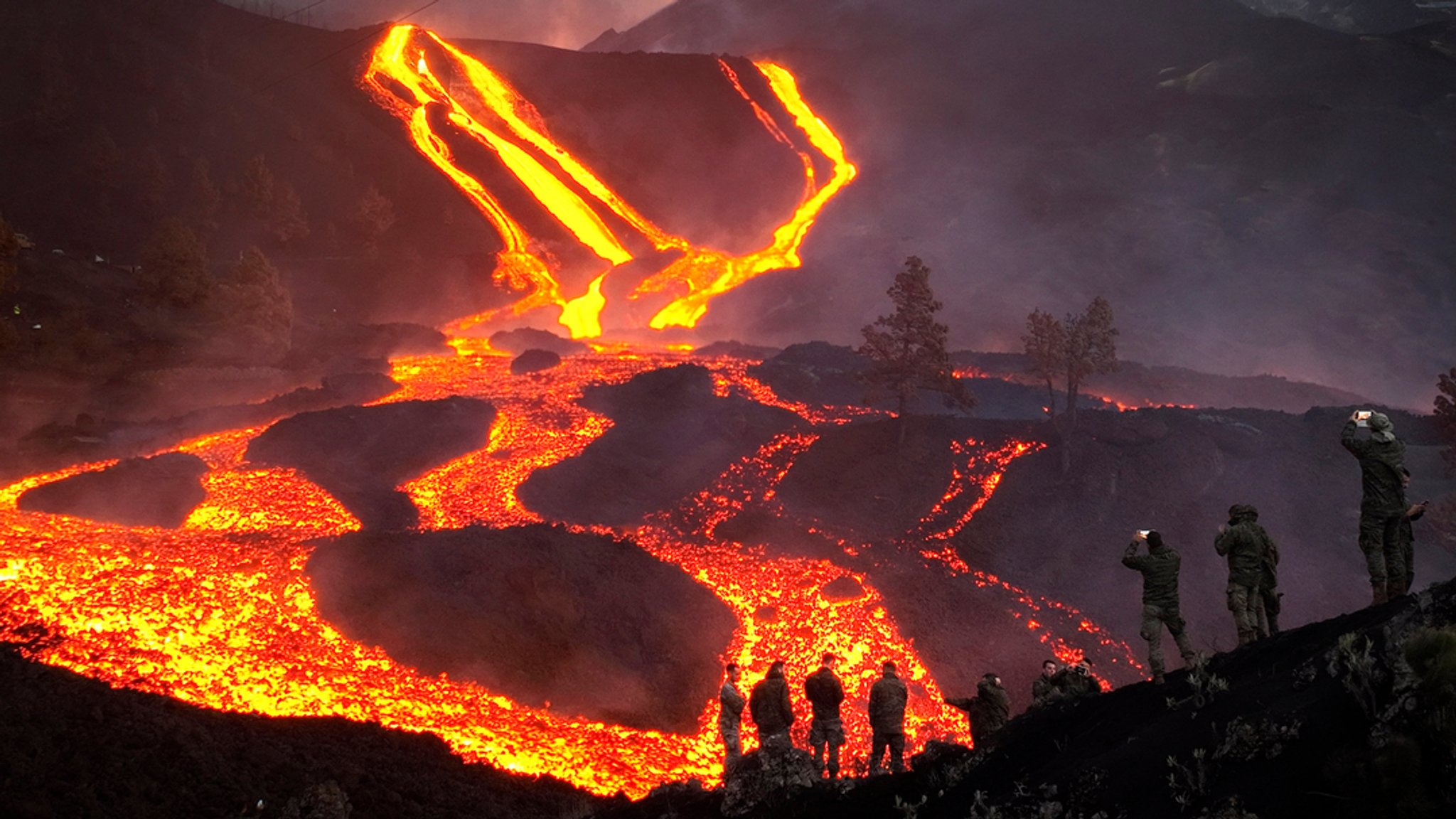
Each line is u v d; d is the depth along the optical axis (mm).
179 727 22094
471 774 23906
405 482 54812
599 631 35969
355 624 33188
